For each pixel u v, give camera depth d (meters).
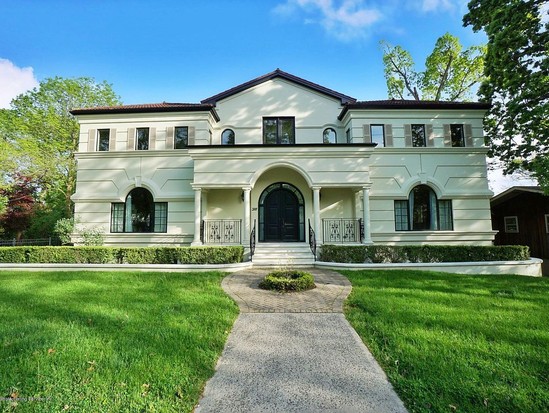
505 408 2.68
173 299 6.34
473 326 4.65
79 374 3.21
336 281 8.11
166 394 2.89
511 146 14.61
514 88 11.76
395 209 13.34
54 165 21.88
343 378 3.26
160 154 13.27
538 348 3.87
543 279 8.59
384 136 13.39
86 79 24.97
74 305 5.86
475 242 13.07
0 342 4.03
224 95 14.27
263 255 11.34
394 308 5.61
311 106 14.30
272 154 12.03
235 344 4.20
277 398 2.89
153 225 13.31
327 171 12.02
